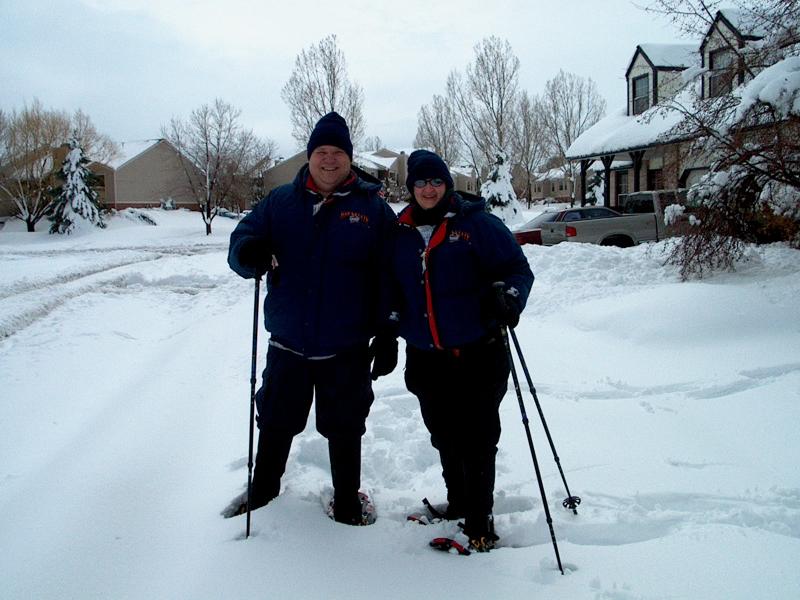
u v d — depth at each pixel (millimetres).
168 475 3455
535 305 7742
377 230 2930
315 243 2861
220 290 11203
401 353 6266
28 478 3410
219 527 2867
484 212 2861
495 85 38188
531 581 2475
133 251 22422
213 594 2395
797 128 6781
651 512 2984
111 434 4094
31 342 7008
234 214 41906
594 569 2547
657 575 2492
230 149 36688
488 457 2799
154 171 45500
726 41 7840
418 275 2834
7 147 37031
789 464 3465
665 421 4211
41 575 2525
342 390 2920
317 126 2885
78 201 34375
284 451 3074
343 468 2947
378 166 55531
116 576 2520
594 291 7840
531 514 3004
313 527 2863
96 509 3059
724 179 7418
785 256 8055
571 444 3891
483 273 2869
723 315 5922
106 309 9273
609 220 13961
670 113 18109
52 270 13742
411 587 2439
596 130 24125
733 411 4266
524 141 50938
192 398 4891
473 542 2732
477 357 2832
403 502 3246
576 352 5898
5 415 4500
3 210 41812
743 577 2459
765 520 2877
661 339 5855
